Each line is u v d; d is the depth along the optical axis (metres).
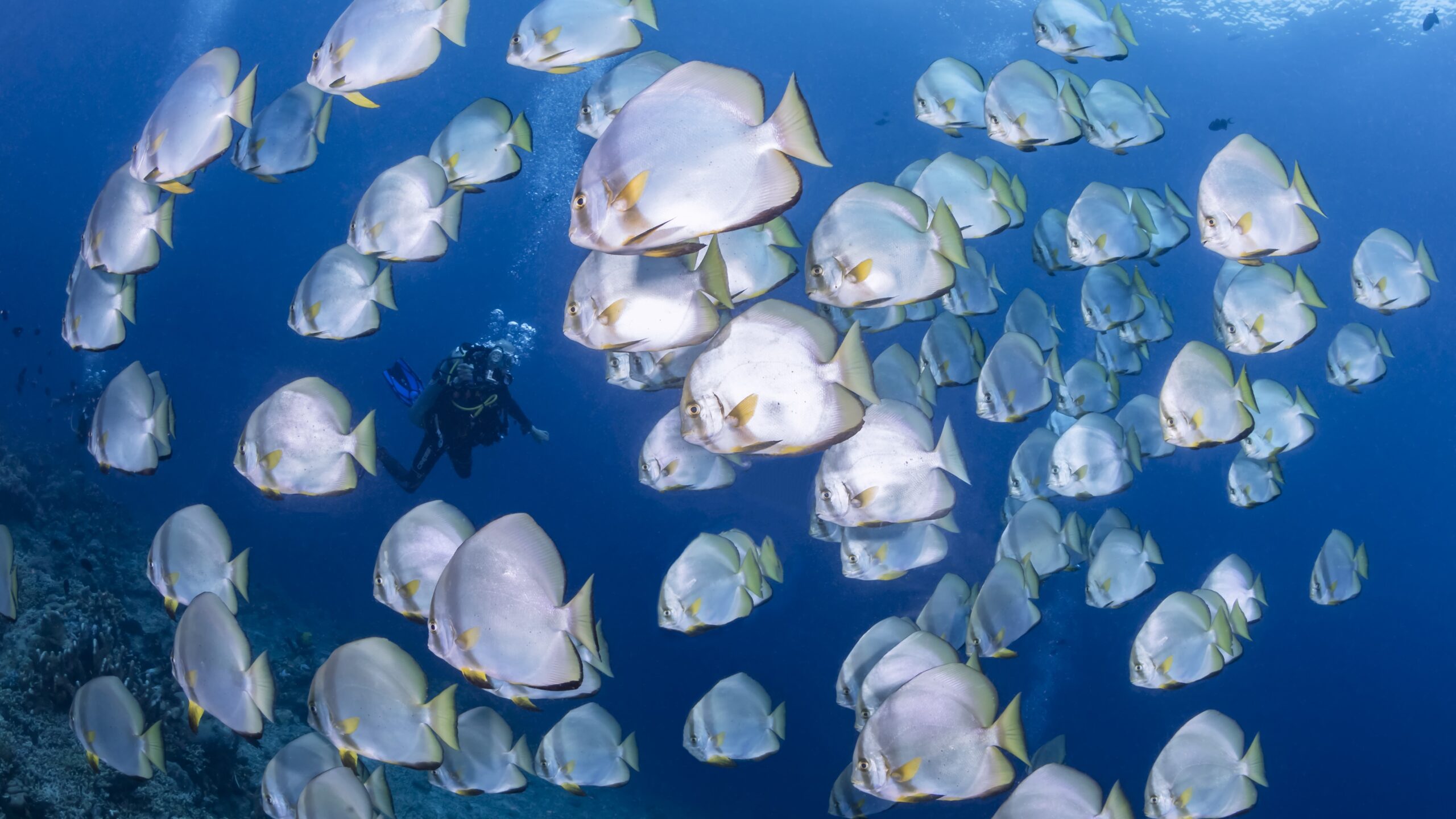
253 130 4.23
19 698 5.27
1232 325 4.39
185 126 3.29
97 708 3.66
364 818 3.40
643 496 44.41
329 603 17.58
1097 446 5.07
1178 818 3.46
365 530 24.48
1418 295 5.31
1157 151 39.47
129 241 3.62
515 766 3.96
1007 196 4.38
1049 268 6.03
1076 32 5.55
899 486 3.13
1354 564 5.68
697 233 2.02
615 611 30.69
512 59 3.75
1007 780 2.76
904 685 2.85
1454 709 38.06
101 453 3.79
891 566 4.00
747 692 4.36
